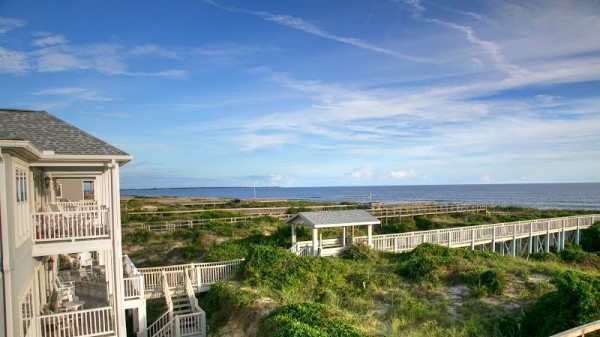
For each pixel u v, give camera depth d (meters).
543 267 19.33
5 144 8.09
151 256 28.14
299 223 24.95
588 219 36.59
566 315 11.10
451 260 18.70
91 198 25.92
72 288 15.86
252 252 19.42
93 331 13.05
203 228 33.59
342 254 23.39
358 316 13.02
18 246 9.53
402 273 18.67
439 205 54.38
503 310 13.78
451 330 12.22
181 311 15.88
